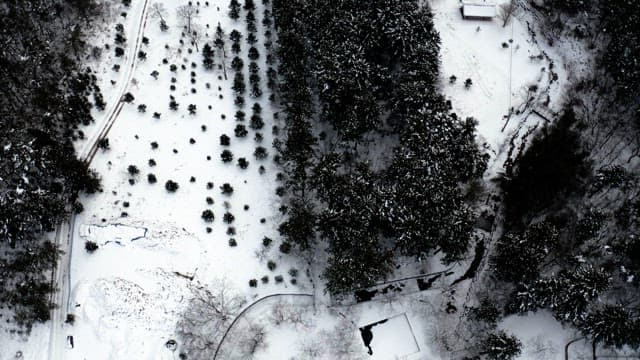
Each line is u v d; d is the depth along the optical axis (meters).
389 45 67.44
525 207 61.56
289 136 62.56
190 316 54.34
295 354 54.69
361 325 57.12
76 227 58.88
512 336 54.41
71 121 65.19
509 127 69.69
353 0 68.62
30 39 69.81
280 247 58.38
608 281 54.56
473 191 63.88
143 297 54.62
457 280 60.12
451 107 67.25
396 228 54.19
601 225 61.03
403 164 58.59
